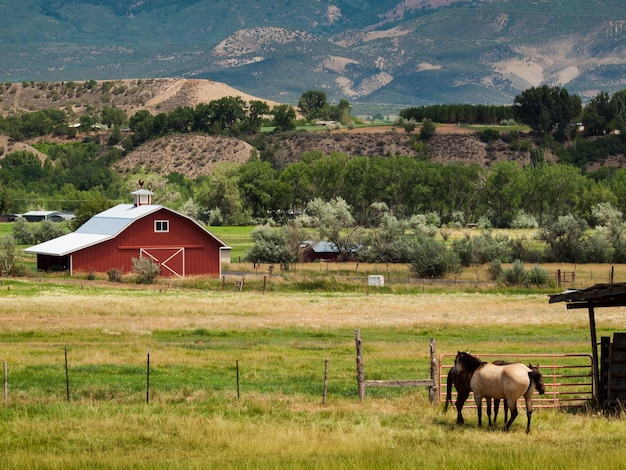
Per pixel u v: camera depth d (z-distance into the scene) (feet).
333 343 293.43
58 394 186.50
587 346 282.36
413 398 189.47
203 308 386.32
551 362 240.32
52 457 130.41
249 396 188.55
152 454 135.74
